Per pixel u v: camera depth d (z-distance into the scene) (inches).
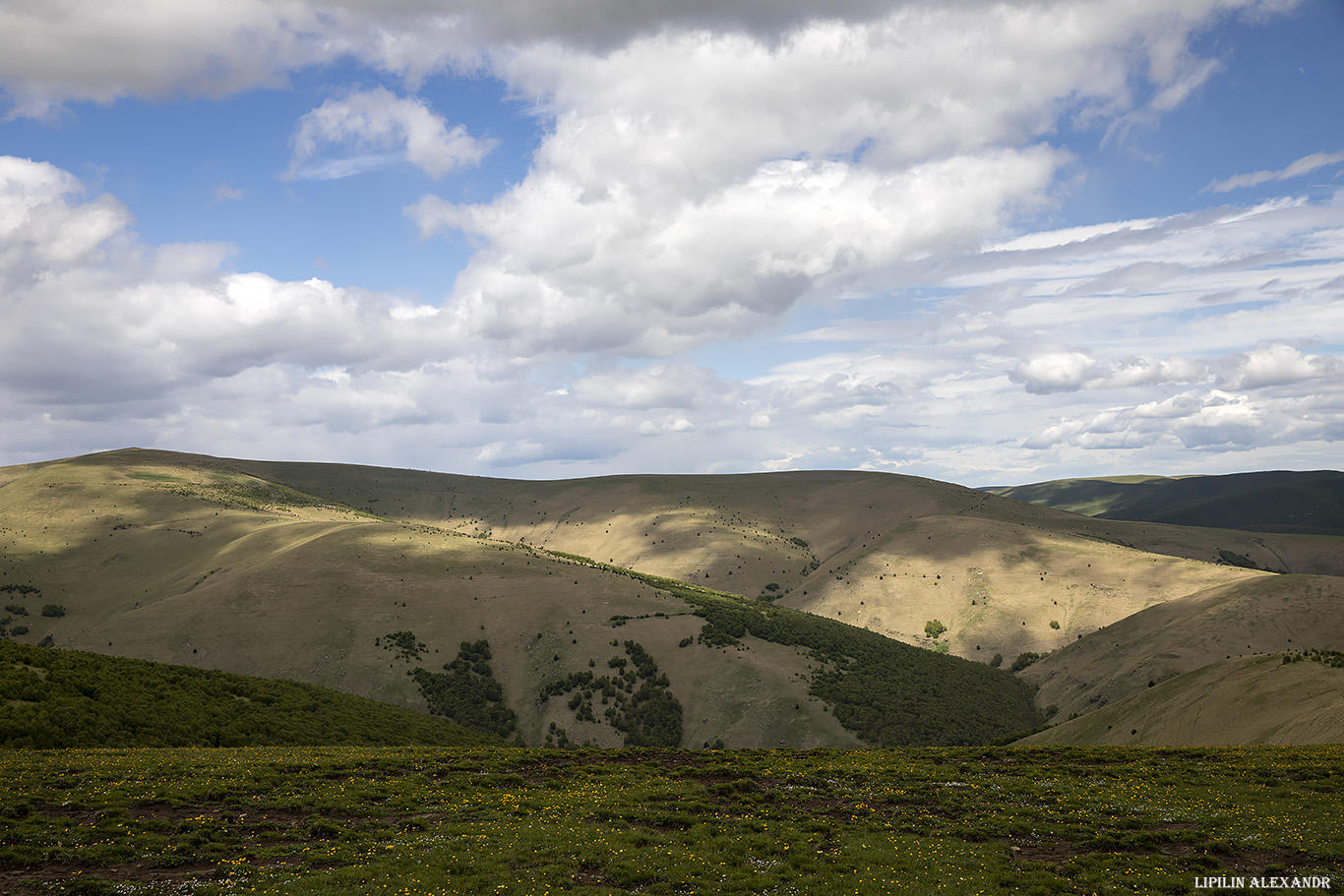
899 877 973.8
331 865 1017.5
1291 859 1012.5
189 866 1007.6
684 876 975.0
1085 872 979.9
